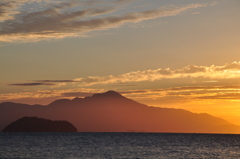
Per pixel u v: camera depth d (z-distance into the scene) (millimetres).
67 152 110375
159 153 110188
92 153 107500
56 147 130875
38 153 106562
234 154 110188
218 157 101250
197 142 173375
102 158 94438
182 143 163000
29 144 147625
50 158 93312
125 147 133750
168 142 171625
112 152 111312
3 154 102938
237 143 165000
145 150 120250
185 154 108375
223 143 164625
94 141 176500
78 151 114000
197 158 97938
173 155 104625
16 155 100500
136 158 95562
